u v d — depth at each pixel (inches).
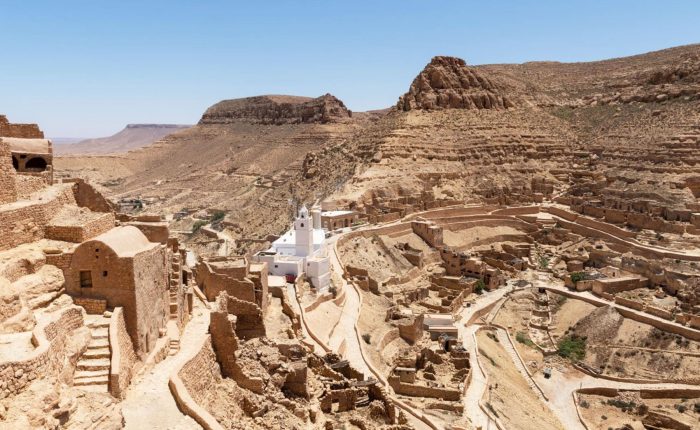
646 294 3730.3
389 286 3720.5
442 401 2150.6
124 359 1117.1
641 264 3964.1
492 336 3353.8
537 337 3486.7
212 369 1352.1
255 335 1749.5
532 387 2847.0
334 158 7130.9
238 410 1301.7
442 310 3442.4
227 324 1422.2
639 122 6540.4
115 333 1119.6
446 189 5890.8
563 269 4419.3
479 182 6131.9
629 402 2770.7
